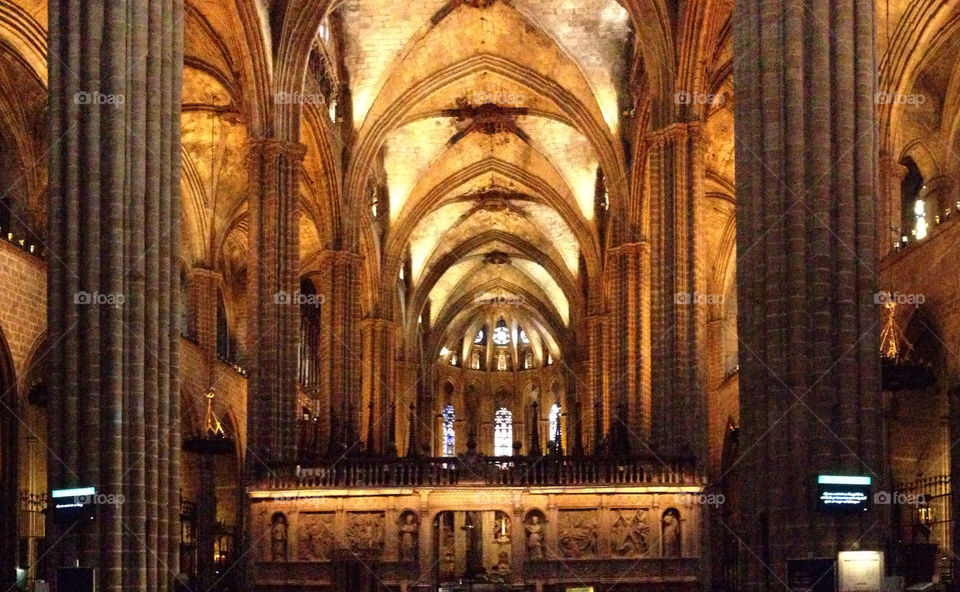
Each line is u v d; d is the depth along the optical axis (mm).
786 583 21469
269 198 39312
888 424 37906
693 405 37031
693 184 37938
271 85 39688
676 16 38625
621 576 34625
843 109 22828
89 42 23547
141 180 23688
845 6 23078
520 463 35438
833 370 22250
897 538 37000
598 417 49000
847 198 22625
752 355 23062
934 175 41500
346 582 34844
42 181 41562
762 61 23375
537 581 34500
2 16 37188
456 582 43688
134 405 23031
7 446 35938
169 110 24516
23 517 38406
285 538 35531
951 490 33594
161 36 24438
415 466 35344
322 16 40750
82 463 22594
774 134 23016
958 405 33062
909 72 38969
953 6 37844
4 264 35688
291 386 38719
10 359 36000
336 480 35438
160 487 23484
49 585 22219
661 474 35250
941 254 33656
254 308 38688
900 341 36500
